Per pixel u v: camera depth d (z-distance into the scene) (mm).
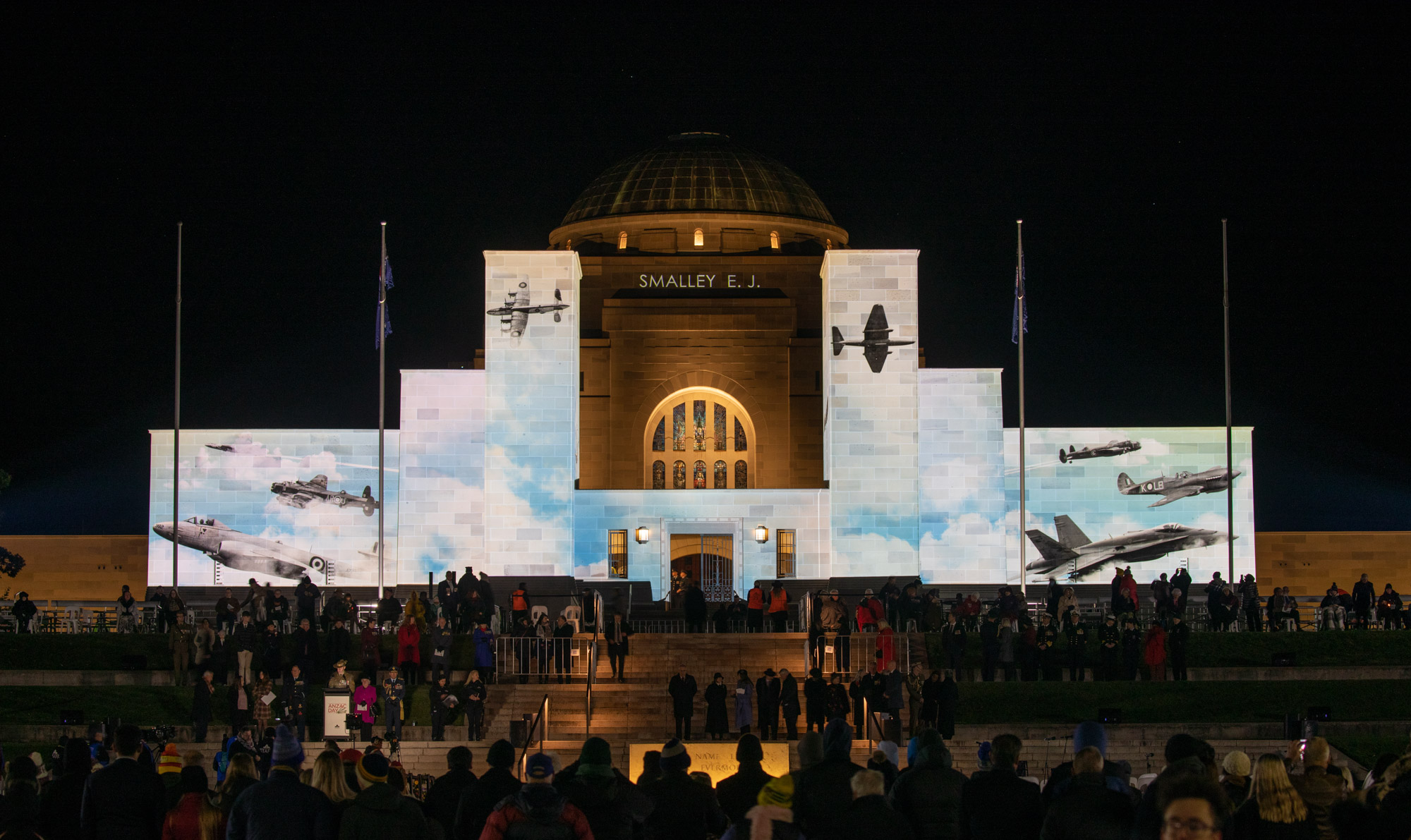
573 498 64188
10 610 56781
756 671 47969
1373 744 41219
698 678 47625
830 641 47750
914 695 41625
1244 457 69062
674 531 64625
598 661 48844
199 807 17234
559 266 64938
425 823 16109
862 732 40938
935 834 16344
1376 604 56750
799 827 16000
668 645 49500
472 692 40844
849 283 64688
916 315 64562
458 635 51094
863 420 64000
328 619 51406
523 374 64250
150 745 36500
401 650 45125
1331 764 17469
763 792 16094
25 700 45406
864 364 64250
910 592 52562
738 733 41688
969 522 67750
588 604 52969
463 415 67625
